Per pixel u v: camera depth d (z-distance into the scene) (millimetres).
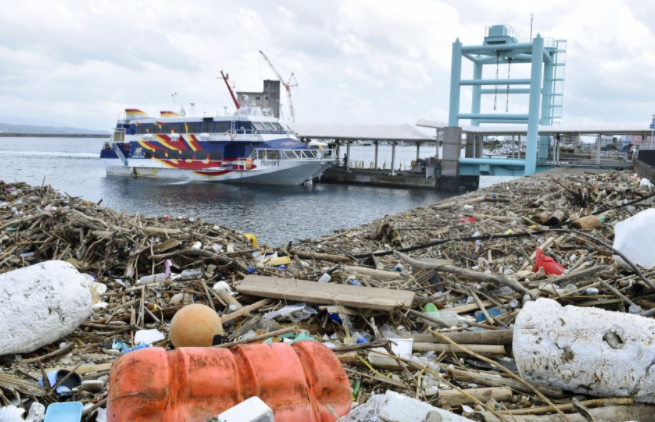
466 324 7949
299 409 4508
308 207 45312
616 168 52906
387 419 4688
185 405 4246
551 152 71375
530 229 16547
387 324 8016
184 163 61438
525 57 63219
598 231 15617
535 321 5797
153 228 13039
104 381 5945
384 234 16547
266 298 8766
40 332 6457
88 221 12539
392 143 68625
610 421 5027
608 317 5555
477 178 65250
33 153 136125
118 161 67562
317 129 73812
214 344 6867
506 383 5965
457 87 61688
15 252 11656
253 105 70062
